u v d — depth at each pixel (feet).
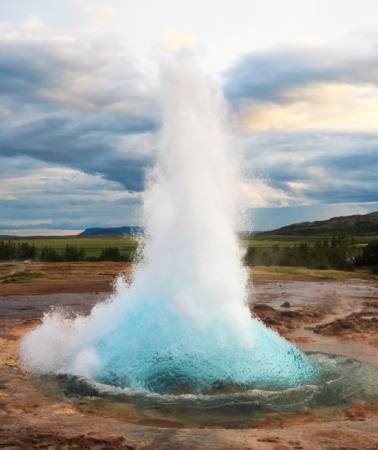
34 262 203.00
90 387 31.58
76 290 100.63
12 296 91.61
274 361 33.68
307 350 43.57
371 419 26.91
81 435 22.94
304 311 69.97
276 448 21.71
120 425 24.93
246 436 23.26
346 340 48.62
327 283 123.34
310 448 21.74
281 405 28.84
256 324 37.40
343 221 590.96
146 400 29.35
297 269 158.81
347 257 193.57
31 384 32.60
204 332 34.17
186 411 27.76
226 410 27.89
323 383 32.96
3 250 230.27
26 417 26.00
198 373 31.60
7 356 39.68
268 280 128.26
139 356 33.45
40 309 74.38
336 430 24.22
